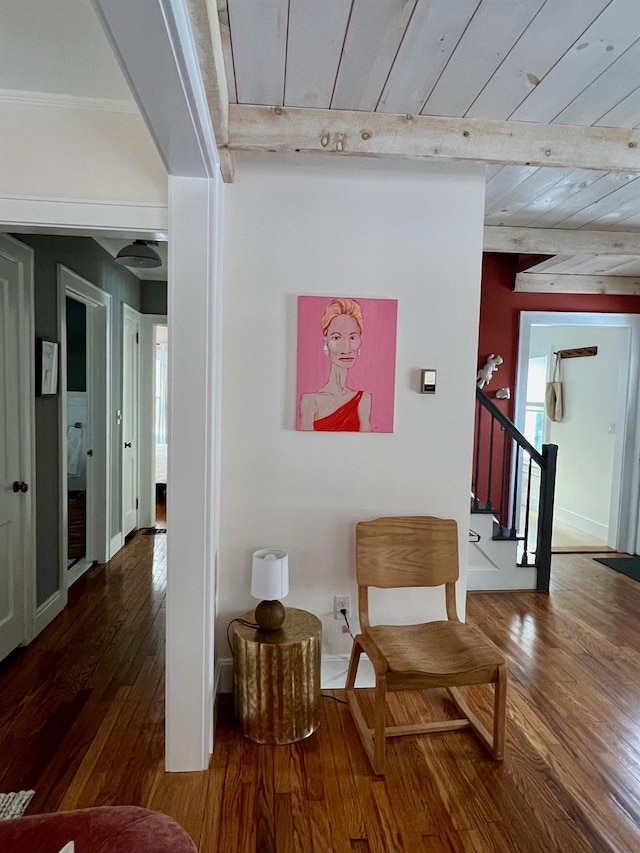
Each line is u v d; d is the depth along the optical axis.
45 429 3.06
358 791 1.82
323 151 1.92
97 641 2.88
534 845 1.63
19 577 2.75
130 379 4.93
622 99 1.82
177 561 1.86
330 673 2.46
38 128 1.97
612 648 2.90
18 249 2.68
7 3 1.46
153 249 3.62
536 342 6.79
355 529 2.38
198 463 1.85
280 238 2.29
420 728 2.10
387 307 2.36
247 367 2.32
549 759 2.01
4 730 2.11
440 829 1.67
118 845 1.04
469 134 1.97
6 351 2.61
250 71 1.68
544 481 3.68
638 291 4.73
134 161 1.99
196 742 1.89
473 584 3.72
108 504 4.20
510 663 2.72
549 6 1.37
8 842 1.04
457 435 2.46
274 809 1.73
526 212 3.07
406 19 1.43
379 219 2.34
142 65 1.14
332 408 2.36
